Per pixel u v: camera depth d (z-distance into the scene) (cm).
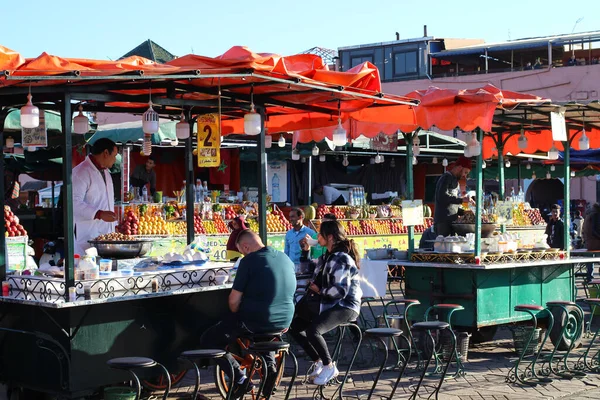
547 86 3625
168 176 1892
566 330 1031
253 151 1867
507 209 1193
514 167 2320
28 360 670
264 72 674
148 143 916
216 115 793
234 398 694
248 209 1619
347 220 1842
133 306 684
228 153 1920
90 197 841
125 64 621
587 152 1964
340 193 2027
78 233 830
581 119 1144
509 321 1006
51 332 648
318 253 1112
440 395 802
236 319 707
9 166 1623
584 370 925
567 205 1142
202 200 1537
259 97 815
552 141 1261
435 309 984
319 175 2123
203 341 710
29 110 612
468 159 1063
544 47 3706
